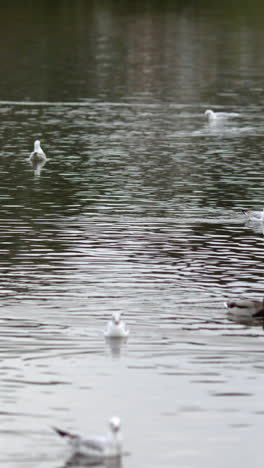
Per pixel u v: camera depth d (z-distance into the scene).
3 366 23.66
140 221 37.56
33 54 92.00
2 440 20.09
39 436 20.28
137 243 34.34
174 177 45.97
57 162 49.16
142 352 24.66
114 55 92.31
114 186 43.81
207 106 68.38
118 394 22.30
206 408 21.69
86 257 32.47
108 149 52.75
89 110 65.62
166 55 93.12
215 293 29.08
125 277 30.44
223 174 46.84
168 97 71.69
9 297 28.38
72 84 76.12
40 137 55.97
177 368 23.77
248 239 35.28
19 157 50.34
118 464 19.28
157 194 42.41
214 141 55.88
